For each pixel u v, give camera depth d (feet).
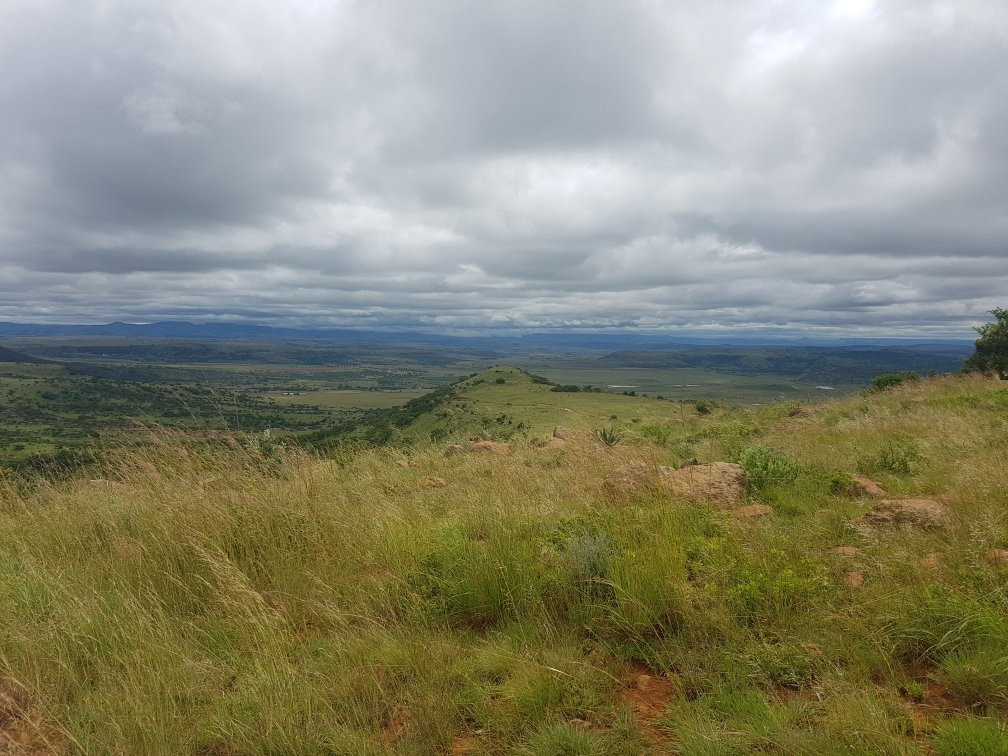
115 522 19.25
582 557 15.23
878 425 40.42
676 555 15.28
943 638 11.29
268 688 10.73
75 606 13.80
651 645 12.68
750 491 25.26
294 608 14.76
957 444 31.50
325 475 24.18
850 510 20.79
